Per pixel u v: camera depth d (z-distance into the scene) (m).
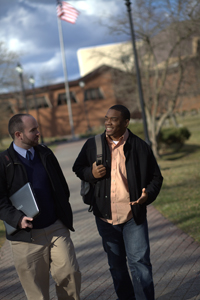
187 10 13.71
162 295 3.34
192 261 4.07
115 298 3.42
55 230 2.82
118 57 19.20
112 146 2.98
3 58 28.66
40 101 52.00
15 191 2.74
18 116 2.79
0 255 5.28
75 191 10.89
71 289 2.83
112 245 3.02
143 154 2.93
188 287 3.43
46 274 2.86
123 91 20.41
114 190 2.93
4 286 4.02
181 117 41.34
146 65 17.98
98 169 2.86
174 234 5.18
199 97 18.09
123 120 2.91
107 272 4.10
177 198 7.67
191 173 11.15
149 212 6.88
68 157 21.81
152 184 2.96
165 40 16.41
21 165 2.74
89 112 51.62
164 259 4.26
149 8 15.10
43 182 2.82
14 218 2.58
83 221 7.00
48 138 48.91
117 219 2.95
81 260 4.67
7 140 45.88
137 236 2.90
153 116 17.78
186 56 16.25
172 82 17.61
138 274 2.85
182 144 20.89
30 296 2.80
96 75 50.56
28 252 2.74
